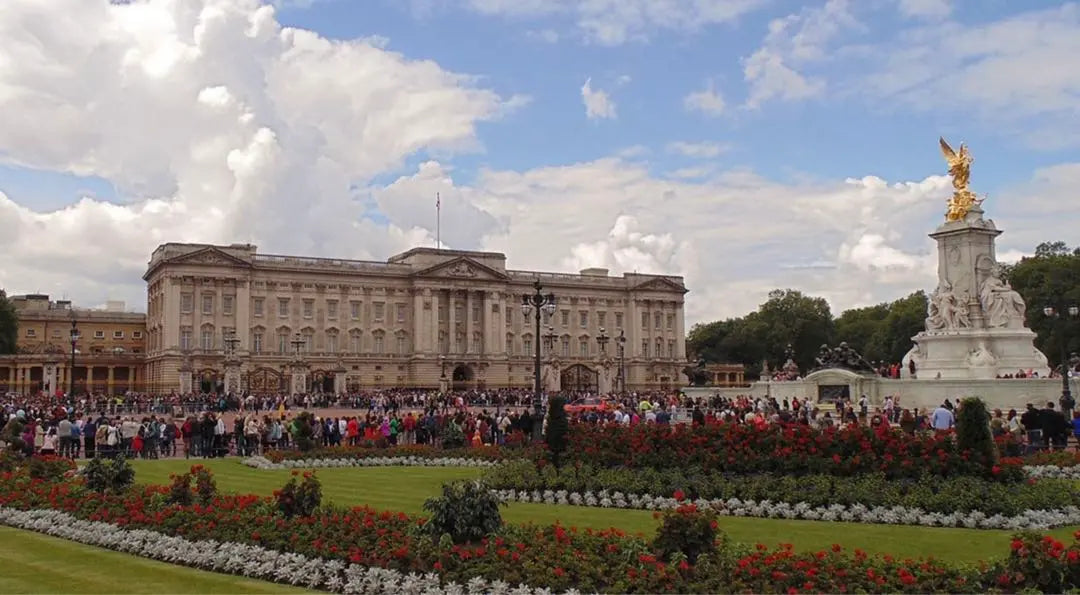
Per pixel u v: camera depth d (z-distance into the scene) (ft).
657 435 101.35
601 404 272.31
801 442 93.45
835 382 228.63
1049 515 81.35
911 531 78.74
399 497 103.81
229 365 463.42
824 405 225.76
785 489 89.15
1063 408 164.55
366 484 118.62
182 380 456.04
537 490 100.48
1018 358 209.56
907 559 57.67
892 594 52.54
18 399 360.28
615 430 104.63
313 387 513.45
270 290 528.22
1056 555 53.06
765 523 82.99
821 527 80.84
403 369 559.79
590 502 94.99
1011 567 54.03
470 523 63.36
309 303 538.47
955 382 199.11
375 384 549.54
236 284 510.17
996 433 116.26
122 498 83.35
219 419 172.14
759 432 96.12
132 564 68.44
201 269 500.74
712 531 58.65
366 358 548.31
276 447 172.35
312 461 147.95
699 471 95.50
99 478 90.84
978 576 54.54
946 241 220.02
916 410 161.79
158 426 169.07
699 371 348.59
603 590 54.80
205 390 491.31
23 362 515.91
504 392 451.94
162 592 59.36
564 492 97.55
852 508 84.64
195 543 69.62
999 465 87.71
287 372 494.18
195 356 493.36
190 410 327.88
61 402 321.93
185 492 80.74
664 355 643.45
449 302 572.10
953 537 75.77
